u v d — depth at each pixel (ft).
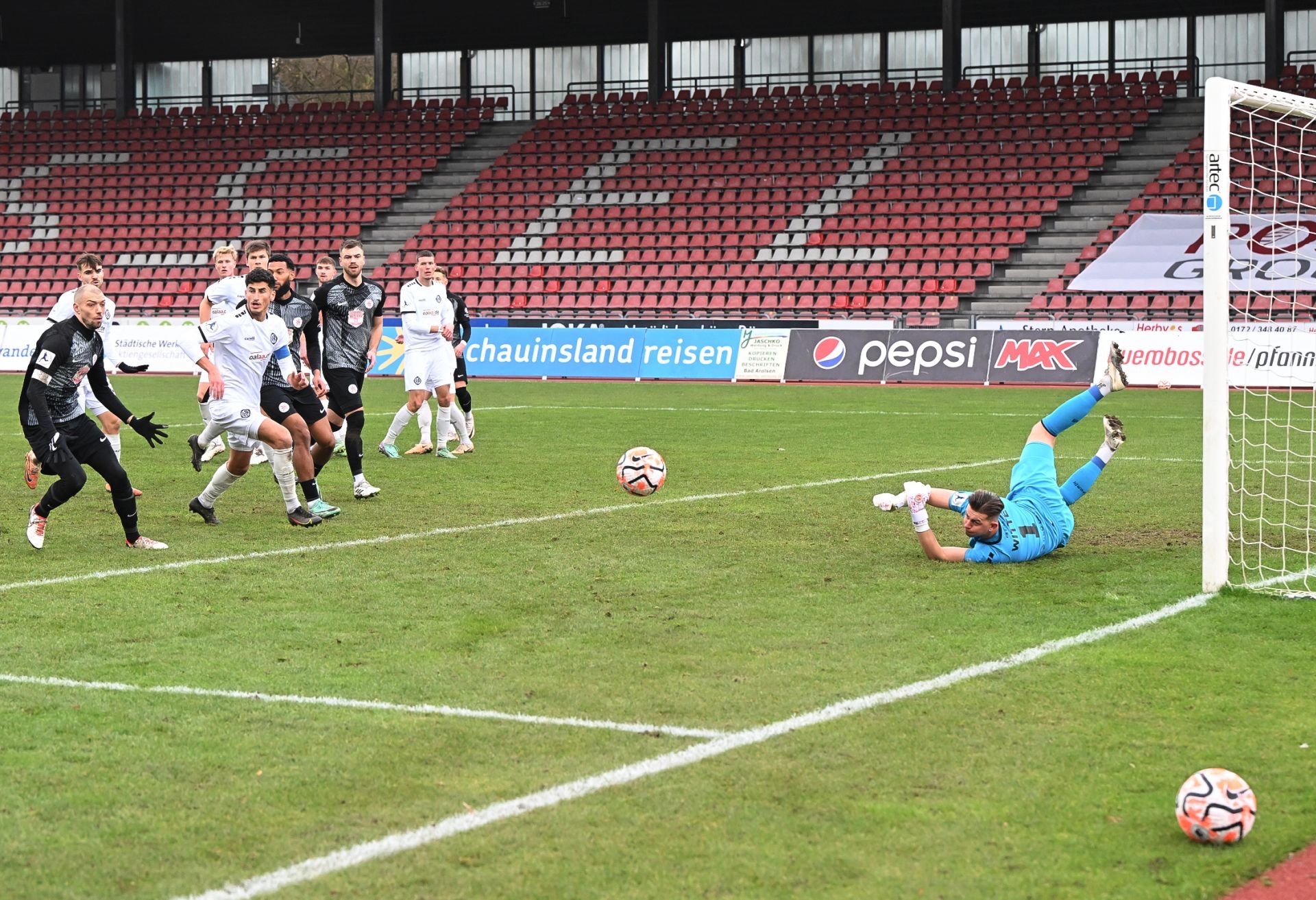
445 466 49.65
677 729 18.84
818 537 34.17
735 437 59.47
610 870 14.35
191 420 70.23
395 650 23.20
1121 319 107.86
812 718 19.31
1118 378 31.55
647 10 143.33
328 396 41.57
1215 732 18.63
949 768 17.30
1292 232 110.01
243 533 35.35
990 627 24.63
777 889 13.91
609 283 125.39
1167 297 109.19
